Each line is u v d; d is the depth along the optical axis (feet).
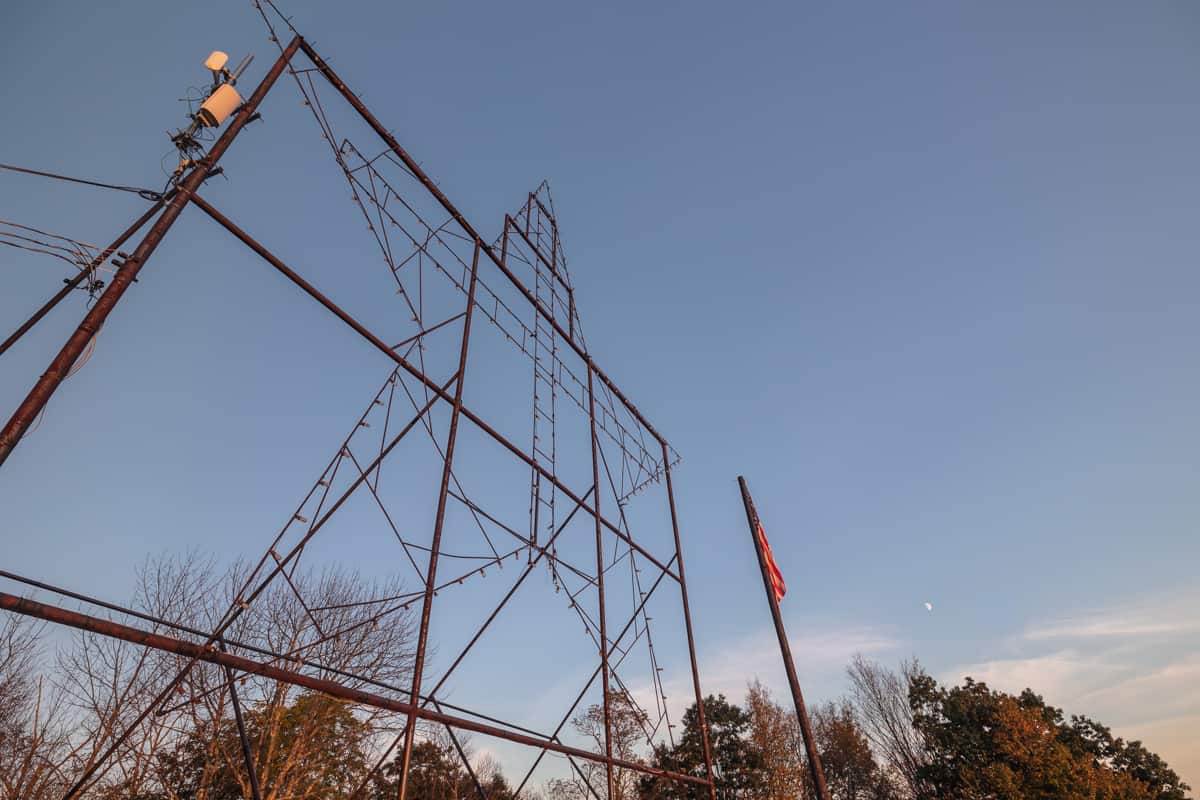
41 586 20.34
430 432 25.84
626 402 45.11
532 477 32.89
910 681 143.84
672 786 122.62
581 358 40.52
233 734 60.49
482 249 32.12
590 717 112.47
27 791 47.88
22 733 53.26
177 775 57.67
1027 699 130.62
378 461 25.18
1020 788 112.47
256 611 67.05
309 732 62.49
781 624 47.67
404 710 20.92
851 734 167.73
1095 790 109.60
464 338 28.22
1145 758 121.08
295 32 23.16
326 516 24.13
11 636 57.77
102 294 15.20
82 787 18.42
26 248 15.12
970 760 120.47
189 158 18.80
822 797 41.06
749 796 124.47
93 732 51.24
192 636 61.05
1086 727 127.34
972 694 132.36
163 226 17.01
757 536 52.11
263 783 56.49
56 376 13.89
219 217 19.25
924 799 130.00
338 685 19.70
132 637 16.60
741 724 135.03
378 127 26.43
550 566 32.53
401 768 19.89
